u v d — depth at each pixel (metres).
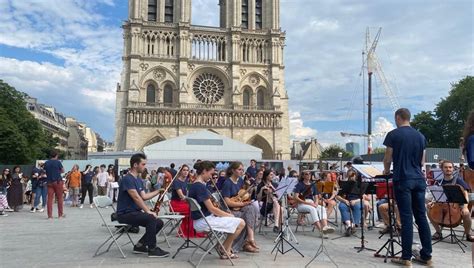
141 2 100.12
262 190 19.19
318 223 16.16
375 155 68.38
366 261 12.29
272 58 105.62
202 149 77.94
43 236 16.64
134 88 95.31
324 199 20.45
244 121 100.94
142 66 97.81
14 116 82.19
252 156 79.75
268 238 17.00
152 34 99.50
